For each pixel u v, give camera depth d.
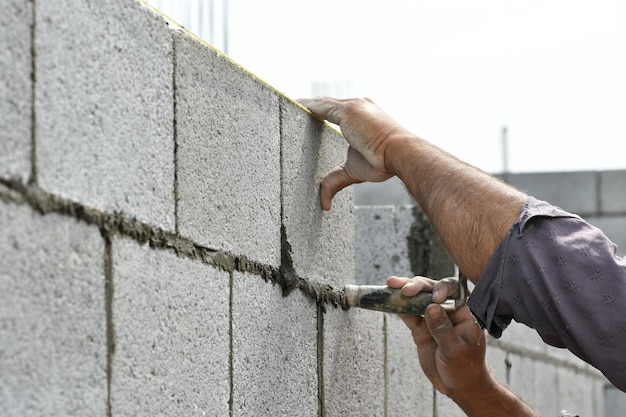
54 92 1.41
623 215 8.31
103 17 1.53
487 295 1.96
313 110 2.45
